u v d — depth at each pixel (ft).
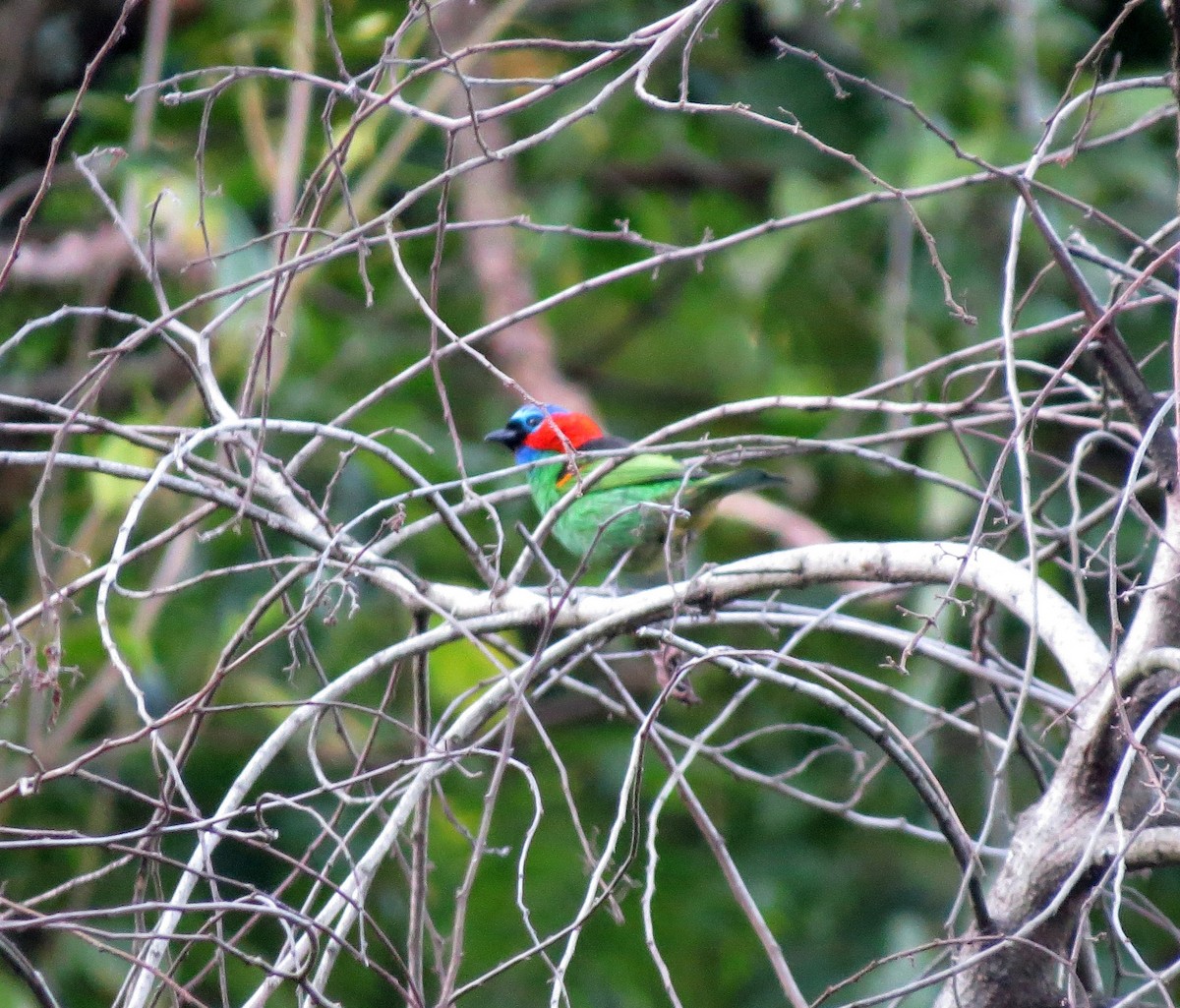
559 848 37.58
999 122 42.01
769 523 39.99
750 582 19.63
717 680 42.19
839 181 45.06
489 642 20.44
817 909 41.16
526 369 42.65
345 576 20.12
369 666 18.95
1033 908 17.13
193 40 40.45
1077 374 39.58
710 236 20.90
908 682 34.86
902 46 42.29
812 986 39.96
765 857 41.57
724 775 41.29
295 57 36.55
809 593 40.75
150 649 33.27
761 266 41.86
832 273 43.39
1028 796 36.47
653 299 50.62
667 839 42.11
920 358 40.93
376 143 43.21
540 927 36.50
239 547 37.99
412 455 40.01
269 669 37.22
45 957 32.60
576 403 41.81
